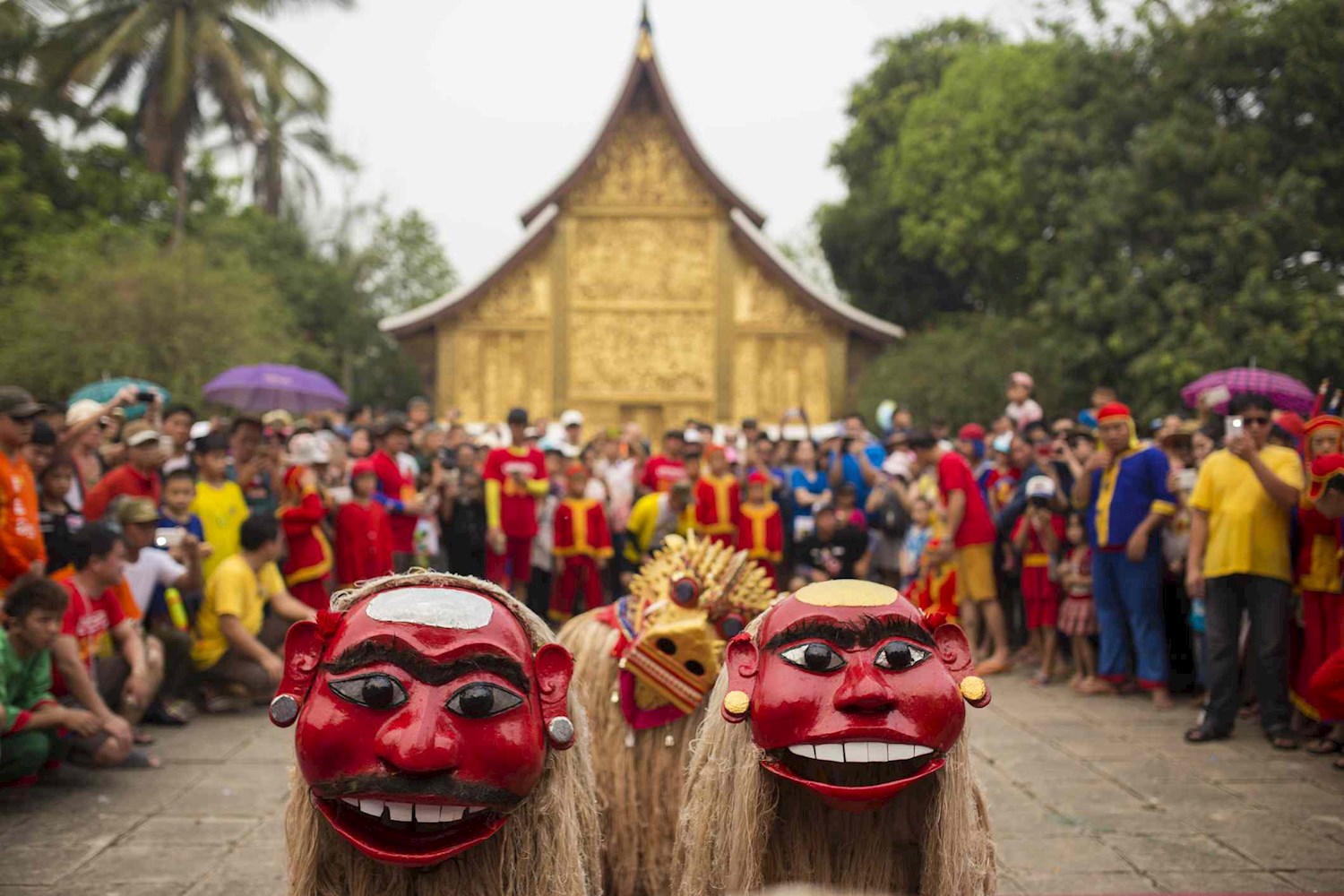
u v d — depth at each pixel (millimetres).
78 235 23031
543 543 12492
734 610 4242
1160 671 8289
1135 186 20500
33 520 6484
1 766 5914
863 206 36719
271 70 28812
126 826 5547
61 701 6562
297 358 30953
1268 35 19562
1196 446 8859
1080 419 10898
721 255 26547
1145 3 21359
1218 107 20750
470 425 26312
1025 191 25656
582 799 3250
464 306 26469
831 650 3002
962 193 30719
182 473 8328
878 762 3012
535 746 2844
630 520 11430
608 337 26594
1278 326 18719
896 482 12172
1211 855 5082
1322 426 6547
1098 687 8828
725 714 3086
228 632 8031
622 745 4285
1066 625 9086
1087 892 4652
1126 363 21719
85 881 4789
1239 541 7023
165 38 27844
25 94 26250
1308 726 7328
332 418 13367
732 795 3223
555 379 26406
